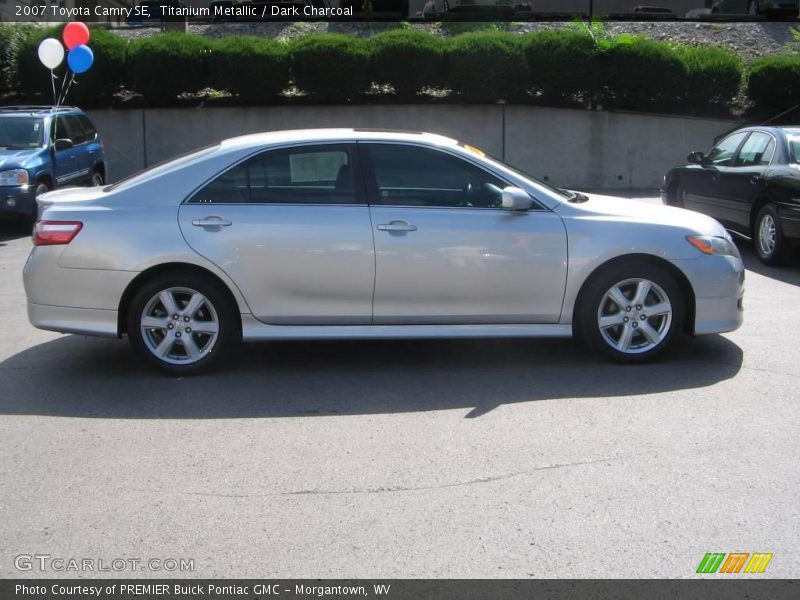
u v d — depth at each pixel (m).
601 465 4.45
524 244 5.90
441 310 5.96
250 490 4.21
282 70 18.78
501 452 4.63
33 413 5.31
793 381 5.77
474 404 5.40
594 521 3.86
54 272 5.82
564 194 6.43
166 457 4.62
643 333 6.10
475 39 18.72
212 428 5.04
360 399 5.53
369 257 5.84
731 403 5.36
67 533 3.81
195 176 5.91
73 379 6.00
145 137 19.39
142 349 5.93
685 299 6.17
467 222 5.89
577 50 18.66
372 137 6.03
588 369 6.09
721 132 19.31
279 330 5.93
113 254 5.77
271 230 5.80
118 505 4.06
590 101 19.52
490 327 6.02
